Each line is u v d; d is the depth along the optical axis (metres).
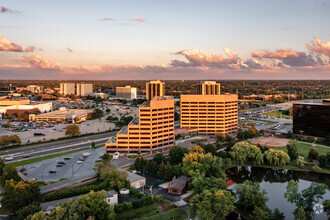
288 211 172.75
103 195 157.75
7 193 160.12
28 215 143.75
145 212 163.75
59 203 157.50
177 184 197.75
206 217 144.50
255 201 166.75
